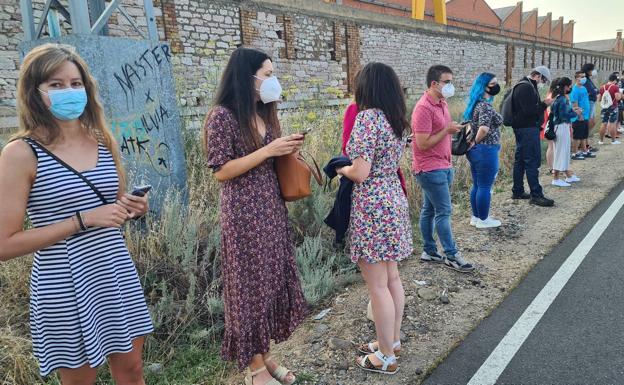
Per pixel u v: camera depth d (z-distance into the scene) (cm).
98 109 198
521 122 637
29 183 172
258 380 265
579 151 988
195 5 1097
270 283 255
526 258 458
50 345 182
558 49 3319
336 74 1575
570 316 343
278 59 1353
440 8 2503
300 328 347
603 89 1168
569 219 573
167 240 389
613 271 415
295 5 1390
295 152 254
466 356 302
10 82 782
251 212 245
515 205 656
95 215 179
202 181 516
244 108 239
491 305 367
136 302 204
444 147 423
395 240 271
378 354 286
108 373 292
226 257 253
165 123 465
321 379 284
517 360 293
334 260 456
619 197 670
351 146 262
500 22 3494
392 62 1830
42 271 178
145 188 193
